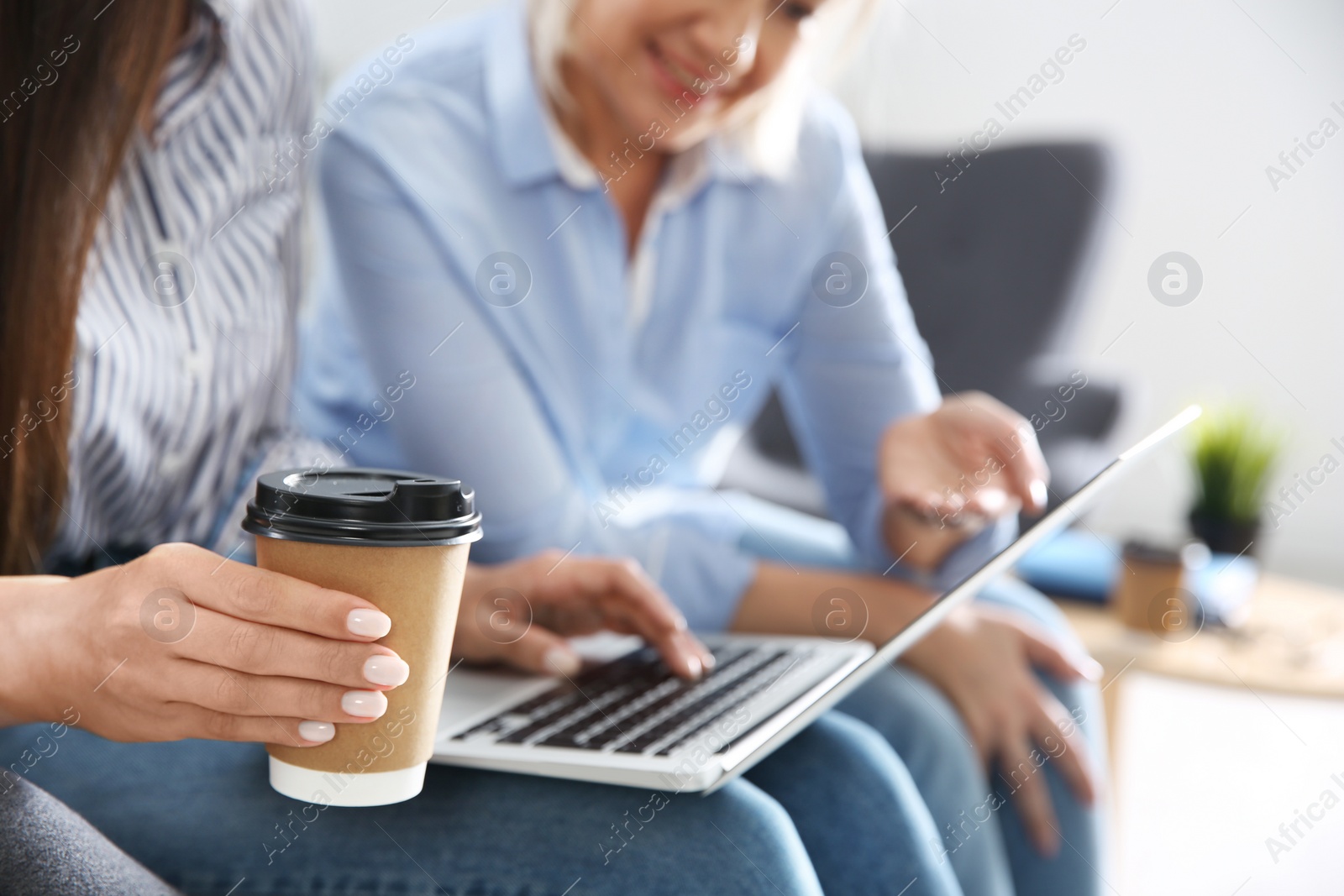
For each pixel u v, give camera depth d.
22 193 0.60
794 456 1.34
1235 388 2.86
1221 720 2.19
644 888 0.49
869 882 0.66
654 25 0.99
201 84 0.77
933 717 0.82
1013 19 2.15
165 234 0.75
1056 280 1.32
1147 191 2.64
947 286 1.14
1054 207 1.36
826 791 0.67
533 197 1.02
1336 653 1.23
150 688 0.42
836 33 1.14
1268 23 2.61
